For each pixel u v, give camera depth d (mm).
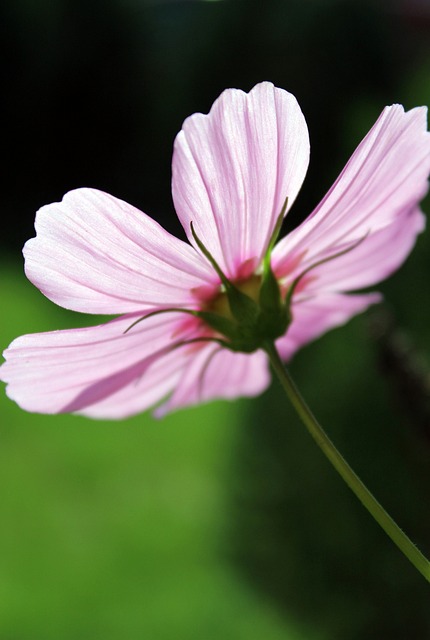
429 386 415
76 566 1110
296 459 849
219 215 323
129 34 3131
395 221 347
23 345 328
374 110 1029
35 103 3139
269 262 337
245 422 925
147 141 3137
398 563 774
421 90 926
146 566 1065
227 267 335
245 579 901
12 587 1084
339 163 1063
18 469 1388
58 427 1520
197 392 379
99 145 3164
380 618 775
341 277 358
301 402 334
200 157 317
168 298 336
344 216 334
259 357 371
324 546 819
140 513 1214
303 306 368
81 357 336
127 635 938
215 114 315
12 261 2424
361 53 2738
